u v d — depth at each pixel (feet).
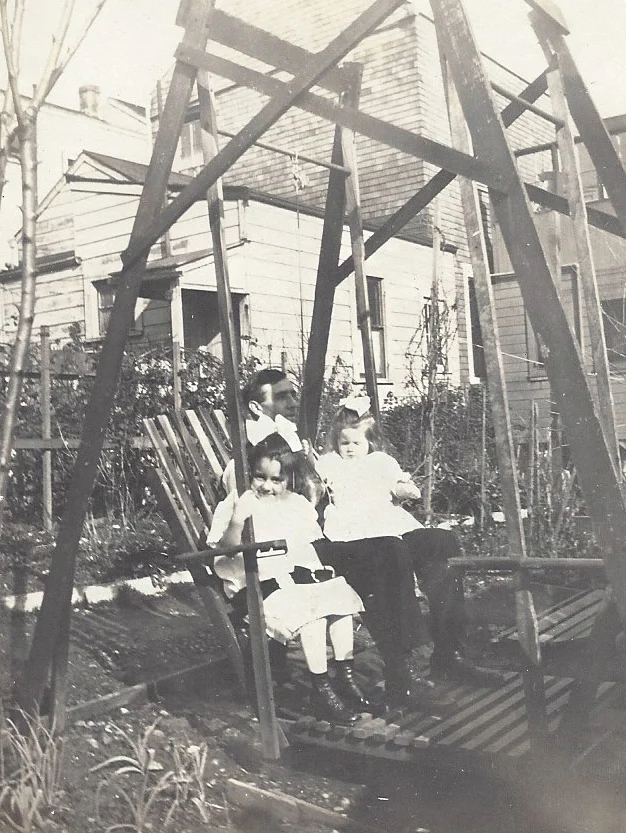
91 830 9.50
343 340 46.50
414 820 9.75
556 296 8.92
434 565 12.75
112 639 16.52
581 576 21.13
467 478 29.43
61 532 11.59
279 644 13.42
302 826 9.80
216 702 13.55
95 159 47.83
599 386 11.94
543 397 49.88
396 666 11.85
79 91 67.41
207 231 43.01
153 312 45.70
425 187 14.90
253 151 62.03
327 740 10.82
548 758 9.49
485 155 9.29
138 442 25.32
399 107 57.57
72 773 10.91
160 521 25.52
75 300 48.98
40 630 11.54
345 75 15.31
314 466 13.88
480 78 9.30
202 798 10.03
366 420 14.02
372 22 9.48
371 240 15.57
